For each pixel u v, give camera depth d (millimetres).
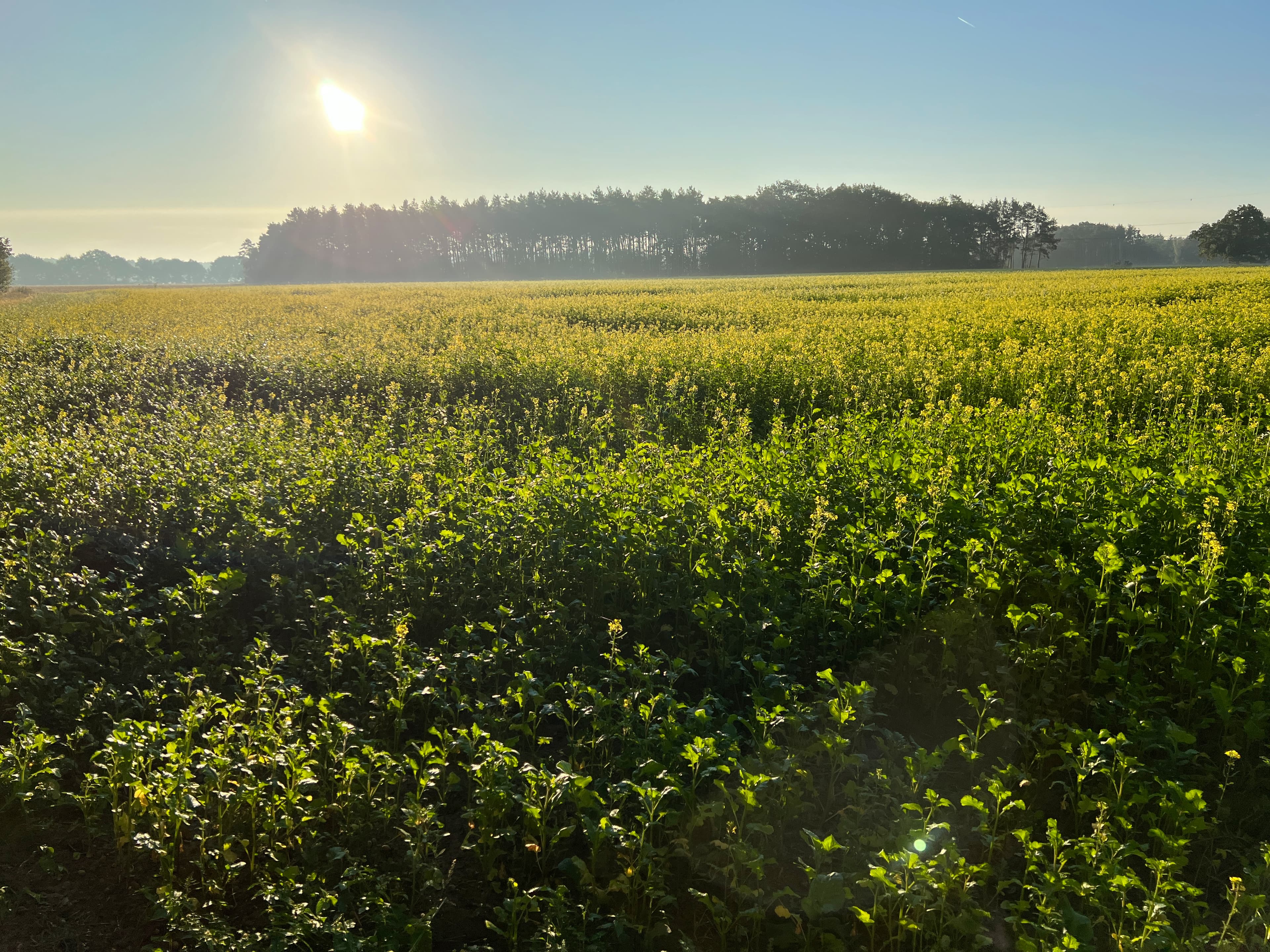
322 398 18250
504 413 16375
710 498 8586
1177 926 4090
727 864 4527
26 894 4477
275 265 175125
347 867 4566
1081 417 12945
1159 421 12922
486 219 158375
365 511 9477
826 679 5637
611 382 17422
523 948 4141
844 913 4273
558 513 8500
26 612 6832
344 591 7727
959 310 28922
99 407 16000
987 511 7867
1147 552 7289
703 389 16984
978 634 6434
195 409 15359
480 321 31062
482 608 7543
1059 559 6664
